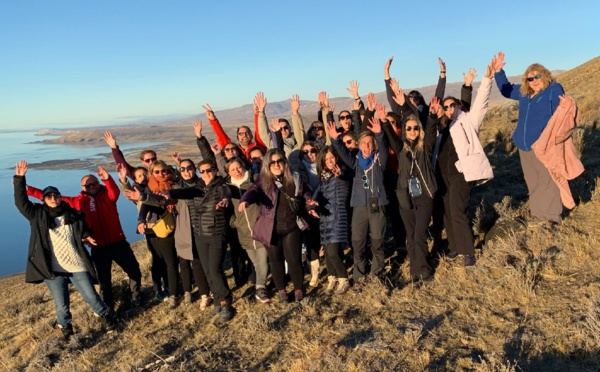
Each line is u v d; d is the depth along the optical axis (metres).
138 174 6.63
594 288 4.23
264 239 5.45
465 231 5.44
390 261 6.50
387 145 5.46
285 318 5.40
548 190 5.68
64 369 5.29
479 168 5.16
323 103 7.45
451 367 3.72
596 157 8.06
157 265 6.71
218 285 5.72
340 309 5.38
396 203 6.32
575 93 16.36
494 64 5.10
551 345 3.69
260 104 7.10
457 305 4.75
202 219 5.61
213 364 4.76
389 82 7.01
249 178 5.86
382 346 4.29
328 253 5.68
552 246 5.24
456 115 5.38
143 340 5.71
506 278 4.85
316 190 5.84
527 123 5.49
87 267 6.04
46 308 8.33
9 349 6.63
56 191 5.77
